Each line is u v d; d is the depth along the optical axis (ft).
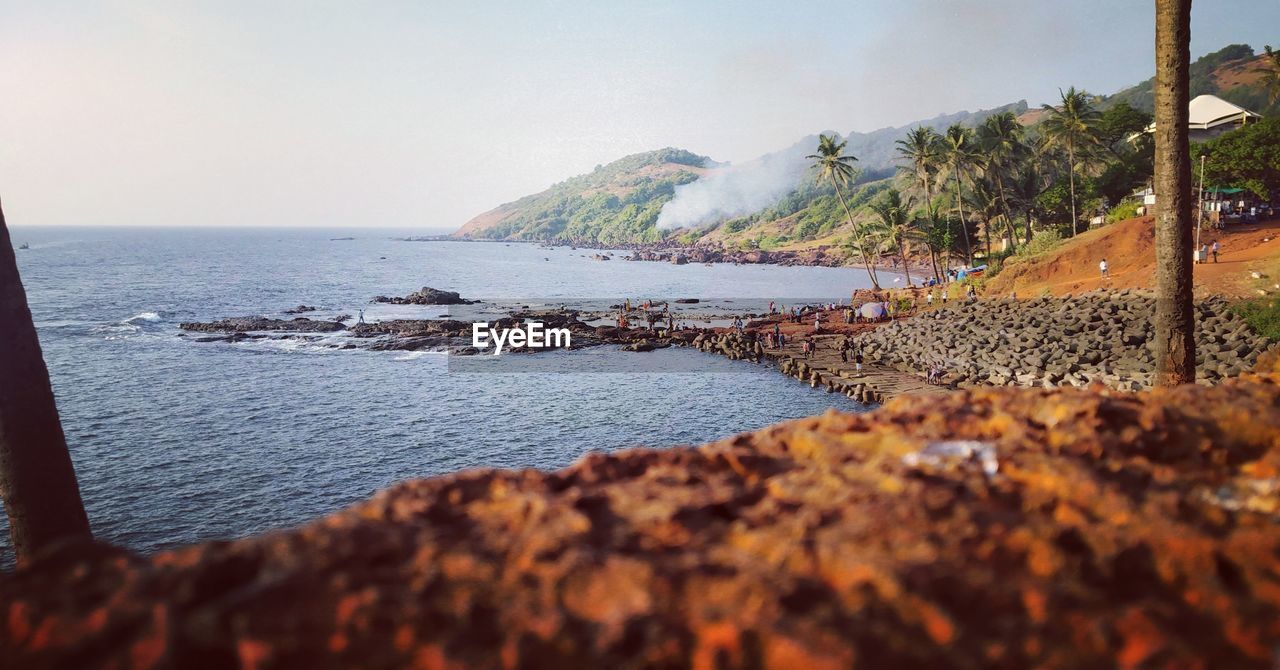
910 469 6.63
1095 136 244.42
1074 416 8.18
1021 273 198.18
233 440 108.58
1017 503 6.21
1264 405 8.32
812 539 5.37
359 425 117.80
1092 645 4.54
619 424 122.31
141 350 184.44
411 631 4.39
